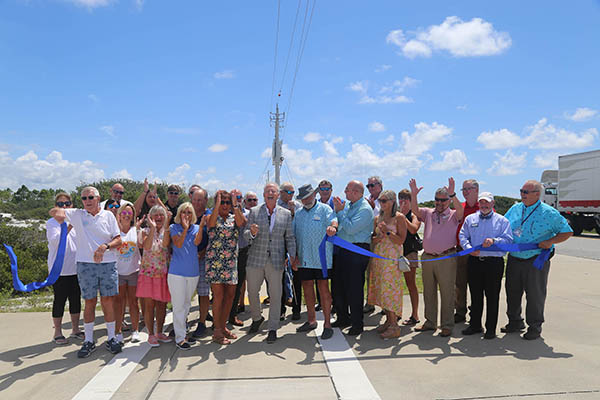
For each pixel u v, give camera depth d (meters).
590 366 3.96
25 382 3.69
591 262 10.91
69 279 4.88
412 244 5.62
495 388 3.50
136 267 4.89
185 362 4.16
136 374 3.86
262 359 4.24
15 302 7.66
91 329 4.44
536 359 4.16
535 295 4.73
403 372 3.86
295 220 5.23
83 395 3.41
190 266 4.59
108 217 4.55
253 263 4.96
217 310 4.75
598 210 19.77
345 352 4.42
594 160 19.91
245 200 5.24
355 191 4.98
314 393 3.44
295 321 5.80
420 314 6.09
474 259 4.91
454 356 4.27
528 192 4.78
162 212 4.75
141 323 5.67
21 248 11.06
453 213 4.97
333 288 5.42
